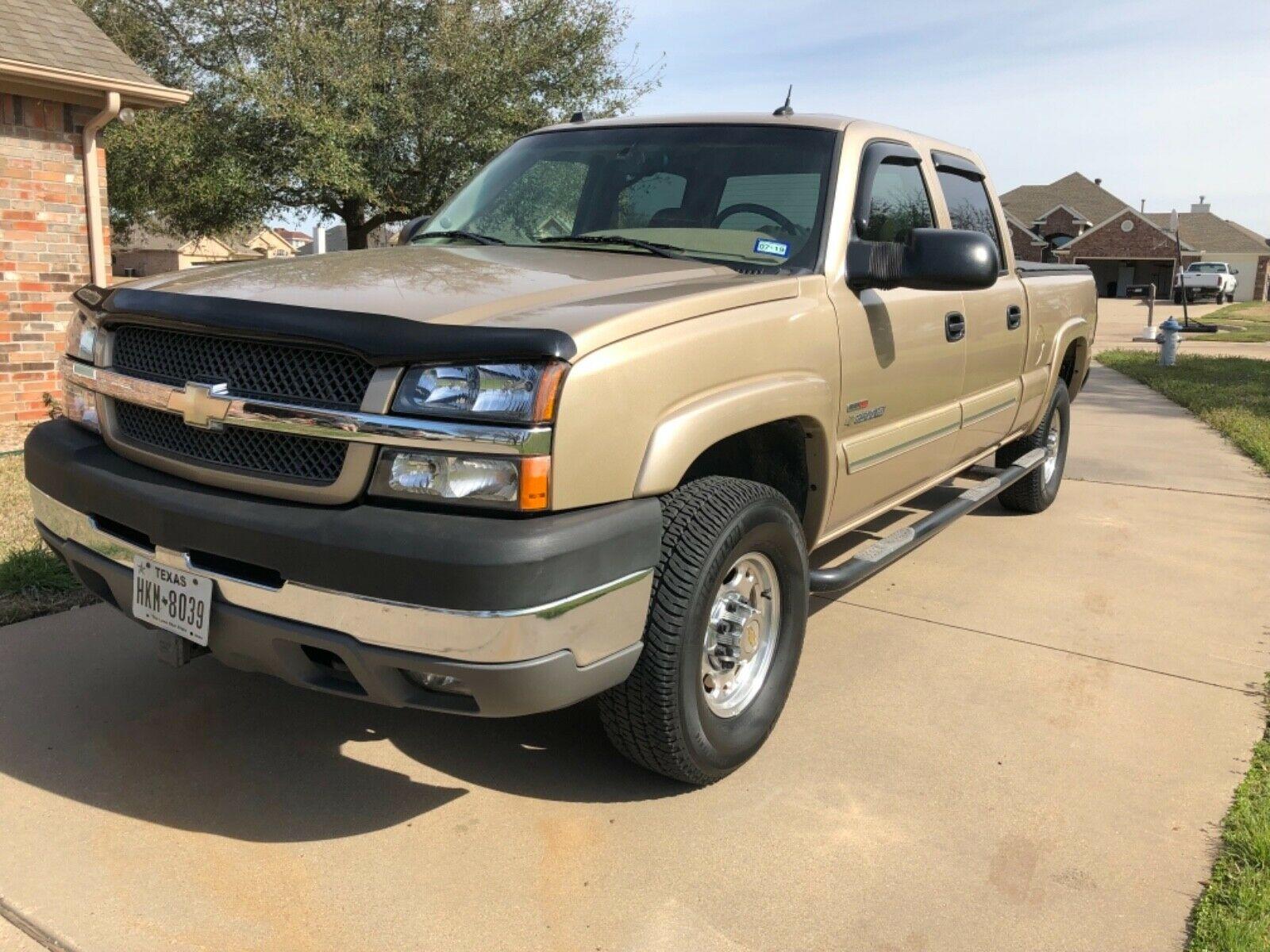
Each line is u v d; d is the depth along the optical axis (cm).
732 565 275
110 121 794
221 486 246
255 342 243
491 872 253
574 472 226
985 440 493
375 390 225
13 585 411
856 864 260
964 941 233
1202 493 685
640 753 274
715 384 266
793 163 355
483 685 221
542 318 236
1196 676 382
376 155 1948
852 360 330
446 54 1895
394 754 308
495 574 213
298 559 227
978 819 282
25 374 762
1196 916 242
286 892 243
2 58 702
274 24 1900
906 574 494
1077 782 303
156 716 326
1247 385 1249
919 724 337
